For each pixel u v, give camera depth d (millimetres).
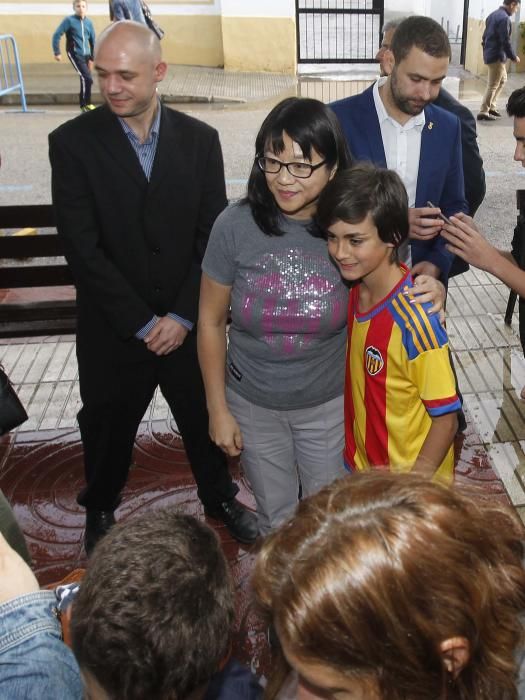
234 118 10672
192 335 2738
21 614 1215
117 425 2807
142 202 2502
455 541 853
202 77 12906
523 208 2816
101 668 1082
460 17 15500
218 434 2391
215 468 2979
